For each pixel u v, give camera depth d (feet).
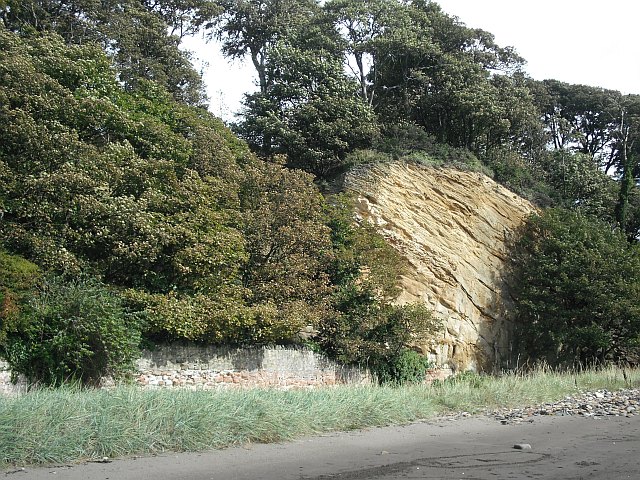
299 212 76.48
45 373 51.26
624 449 35.19
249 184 77.77
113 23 102.17
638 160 166.91
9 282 52.06
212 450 34.01
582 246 107.14
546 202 122.72
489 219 110.42
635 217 137.39
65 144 63.21
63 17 100.01
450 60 120.57
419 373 82.33
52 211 59.41
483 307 103.76
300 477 28.19
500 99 125.70
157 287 63.10
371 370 79.51
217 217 67.46
